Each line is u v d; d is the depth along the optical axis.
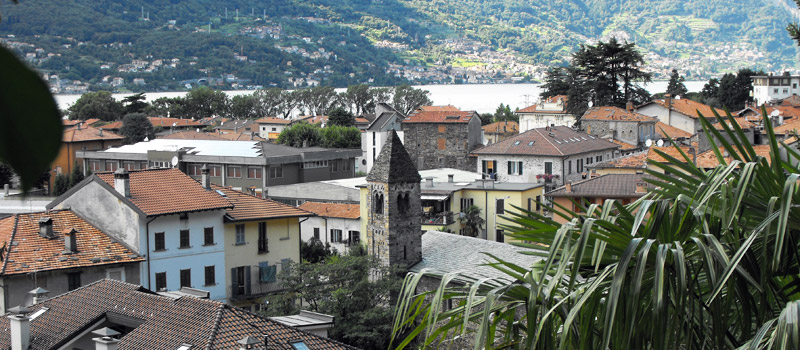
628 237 15.72
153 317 38.22
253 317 37.66
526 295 16.84
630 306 14.73
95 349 37.81
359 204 96.69
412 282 17.95
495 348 17.73
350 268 61.88
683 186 16.89
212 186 72.75
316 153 131.88
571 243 16.33
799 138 32.16
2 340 39.34
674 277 15.74
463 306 17.86
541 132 126.94
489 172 126.62
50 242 59.16
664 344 14.50
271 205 71.75
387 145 71.00
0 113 2.43
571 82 187.25
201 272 65.38
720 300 15.71
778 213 14.88
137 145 142.25
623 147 139.62
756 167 15.53
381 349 58.97
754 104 191.62
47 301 42.38
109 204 62.81
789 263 15.97
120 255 60.19
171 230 63.62
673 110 155.25
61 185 124.06
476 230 96.62
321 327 42.22
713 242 14.94
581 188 80.31
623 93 166.62
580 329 15.80
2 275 53.81
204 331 35.78
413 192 69.88
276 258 70.25
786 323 13.05
